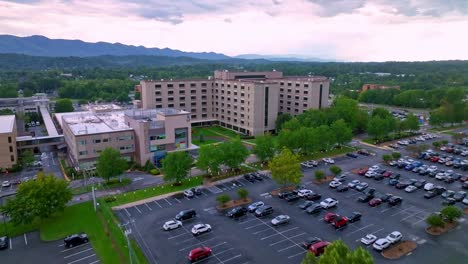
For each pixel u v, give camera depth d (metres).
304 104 160.38
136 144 106.31
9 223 67.12
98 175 93.56
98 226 64.69
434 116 155.25
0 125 111.12
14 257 54.97
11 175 98.31
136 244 57.62
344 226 63.59
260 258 53.22
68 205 74.50
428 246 56.28
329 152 115.62
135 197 78.50
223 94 162.75
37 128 164.88
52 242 59.44
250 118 145.75
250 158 109.12
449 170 96.06
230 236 60.25
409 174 94.25
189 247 56.62
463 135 131.00
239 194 74.12
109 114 138.75
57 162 110.94
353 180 87.94
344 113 142.00
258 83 141.12
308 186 84.75
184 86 161.50
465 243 57.16
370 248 55.81
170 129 108.88
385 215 68.50
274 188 83.44
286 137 105.44
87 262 53.06
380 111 153.50
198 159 91.12
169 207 72.88
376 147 124.25
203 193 80.75
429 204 73.88
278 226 63.94
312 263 39.62
